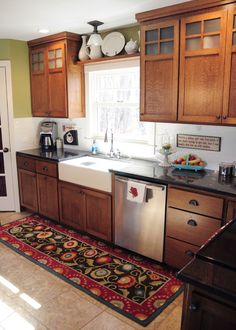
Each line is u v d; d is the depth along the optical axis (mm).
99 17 2973
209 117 2566
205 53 2488
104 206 3137
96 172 3123
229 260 1287
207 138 2980
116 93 3721
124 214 2971
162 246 2754
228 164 2756
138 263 2902
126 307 2289
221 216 2340
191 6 2473
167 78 2760
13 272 2752
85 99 3953
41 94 4078
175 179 2621
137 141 3594
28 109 4254
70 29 3438
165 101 2818
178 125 3164
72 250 3150
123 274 2719
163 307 2287
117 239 3107
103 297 2404
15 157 4180
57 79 3805
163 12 2645
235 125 2451
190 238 2545
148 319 2160
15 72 4012
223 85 2438
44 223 3863
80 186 3350
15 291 2479
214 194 2346
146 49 2857
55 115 3955
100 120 3963
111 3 2562
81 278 2658
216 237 1514
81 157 3805
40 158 3779
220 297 1079
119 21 3117
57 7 2666
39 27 3352
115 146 3754
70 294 2443
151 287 2531
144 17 2777
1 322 2133
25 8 2693
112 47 3422
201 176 2736
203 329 1187
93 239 3402
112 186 3016
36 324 2113
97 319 2166
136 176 2797
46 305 2312
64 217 3662
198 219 2467
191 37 2547
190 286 1195
